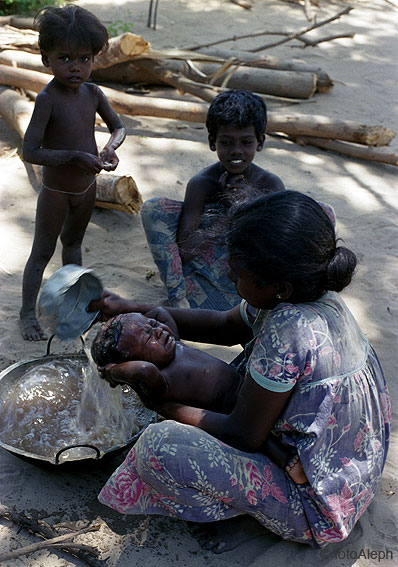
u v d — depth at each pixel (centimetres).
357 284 411
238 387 259
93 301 268
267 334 212
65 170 331
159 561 236
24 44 616
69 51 310
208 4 971
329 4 1012
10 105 543
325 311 215
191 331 276
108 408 279
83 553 235
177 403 239
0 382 275
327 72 754
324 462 219
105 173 457
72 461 246
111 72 658
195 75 635
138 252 429
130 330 250
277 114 579
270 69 681
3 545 239
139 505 233
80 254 378
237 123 329
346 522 225
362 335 235
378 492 268
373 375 234
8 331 351
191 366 256
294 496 225
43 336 346
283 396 211
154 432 217
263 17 931
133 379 229
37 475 270
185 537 246
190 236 357
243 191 328
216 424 227
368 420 226
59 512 254
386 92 713
